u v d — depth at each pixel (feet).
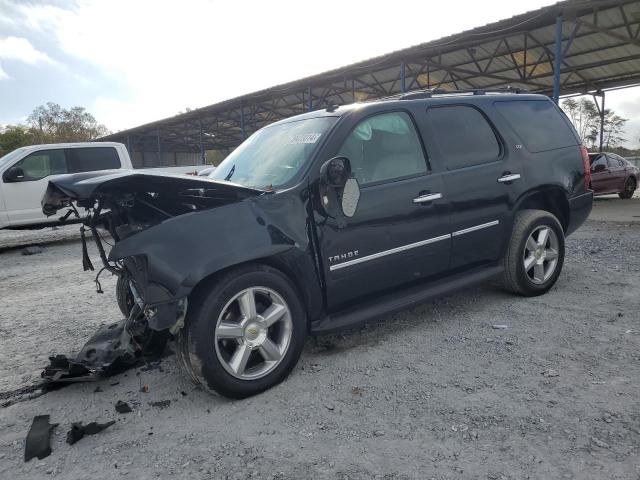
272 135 13.25
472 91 14.74
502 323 12.88
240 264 9.68
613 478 6.67
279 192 10.28
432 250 12.30
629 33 50.29
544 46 59.16
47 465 7.94
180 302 9.07
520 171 14.19
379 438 8.00
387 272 11.57
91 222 11.14
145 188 9.69
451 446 7.64
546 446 7.46
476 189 13.08
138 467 7.69
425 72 68.64
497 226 13.69
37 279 23.44
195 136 130.31
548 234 14.76
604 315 13.01
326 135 11.21
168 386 10.61
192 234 9.25
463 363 10.62
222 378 9.34
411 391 9.52
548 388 9.27
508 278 14.38
